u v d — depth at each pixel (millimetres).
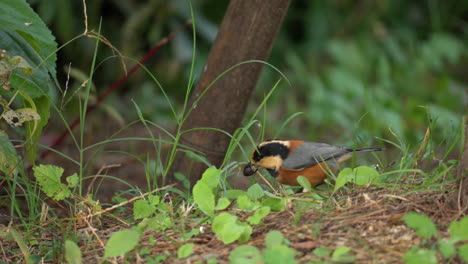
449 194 7020
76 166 13258
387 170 9250
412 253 5719
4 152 8375
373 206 7023
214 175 7688
